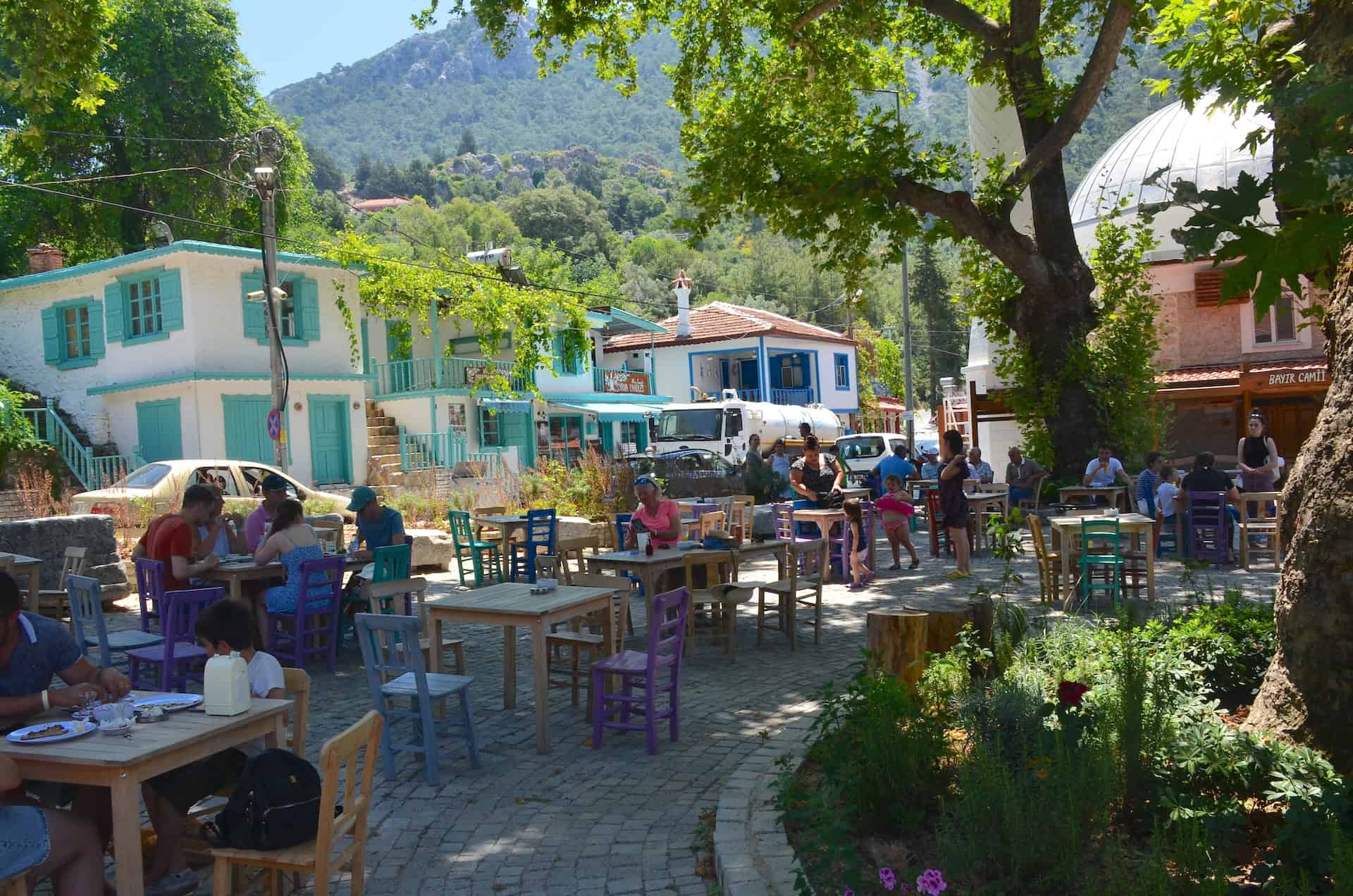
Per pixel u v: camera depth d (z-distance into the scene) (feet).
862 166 46.01
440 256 104.27
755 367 160.15
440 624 24.50
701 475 69.41
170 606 25.45
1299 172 8.93
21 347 90.58
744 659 30.48
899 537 47.24
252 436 82.74
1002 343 61.72
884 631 21.54
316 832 13.37
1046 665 21.50
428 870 16.05
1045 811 13.23
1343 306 16.43
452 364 101.60
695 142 51.44
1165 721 16.33
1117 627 23.25
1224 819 13.29
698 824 17.46
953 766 16.28
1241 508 43.70
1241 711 19.58
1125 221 92.38
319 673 29.96
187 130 122.52
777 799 16.85
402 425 99.55
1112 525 34.14
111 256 126.72
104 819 14.78
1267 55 16.72
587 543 39.24
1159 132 97.71
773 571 48.60
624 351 157.07
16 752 12.70
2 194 116.47
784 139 47.62
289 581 29.58
